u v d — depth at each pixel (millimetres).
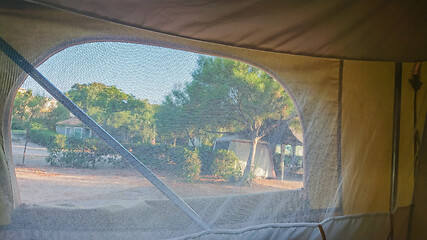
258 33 2359
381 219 2729
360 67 2975
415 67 3109
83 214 1861
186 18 2092
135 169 1951
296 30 2338
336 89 2809
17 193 1817
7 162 1822
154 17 2049
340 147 2684
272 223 2211
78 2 1862
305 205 2371
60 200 1854
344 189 2607
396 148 2893
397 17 2164
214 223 2053
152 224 1938
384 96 2986
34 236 1811
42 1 1863
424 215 2785
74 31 1975
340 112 2777
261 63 2572
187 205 2006
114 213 1896
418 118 2990
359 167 2742
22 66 1867
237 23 2195
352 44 2602
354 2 1964
